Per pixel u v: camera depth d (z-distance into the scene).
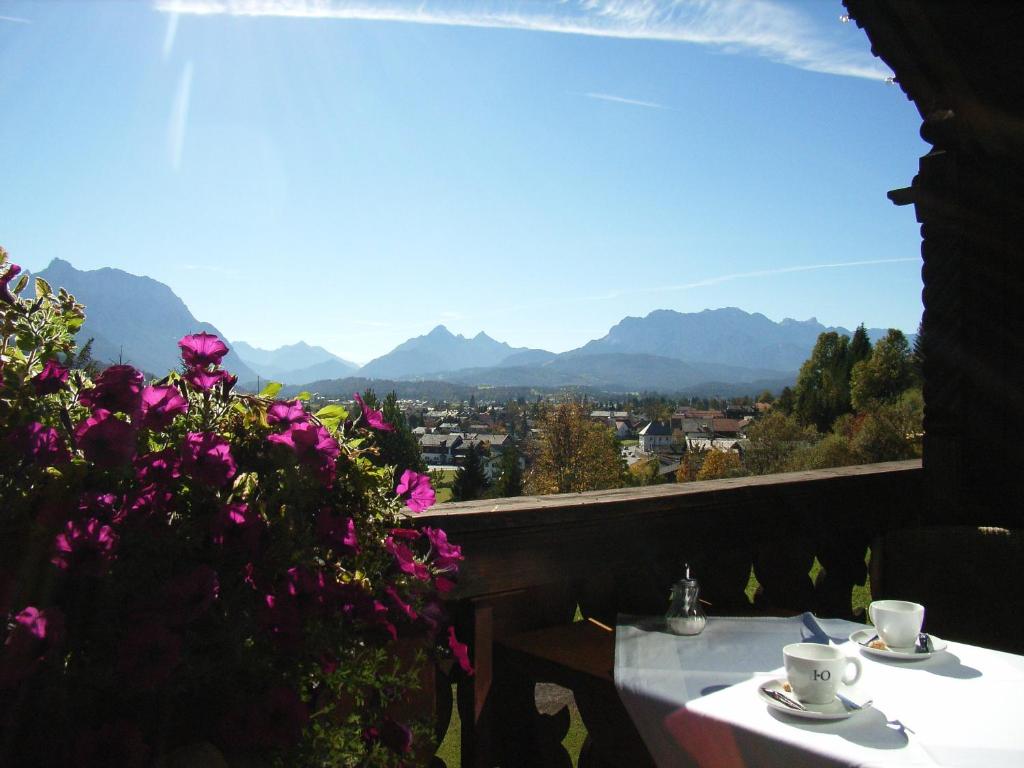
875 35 2.61
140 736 0.83
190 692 0.94
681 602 1.59
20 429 0.93
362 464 1.20
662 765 1.23
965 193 2.62
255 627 0.96
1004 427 2.54
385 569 1.17
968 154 2.61
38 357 1.06
